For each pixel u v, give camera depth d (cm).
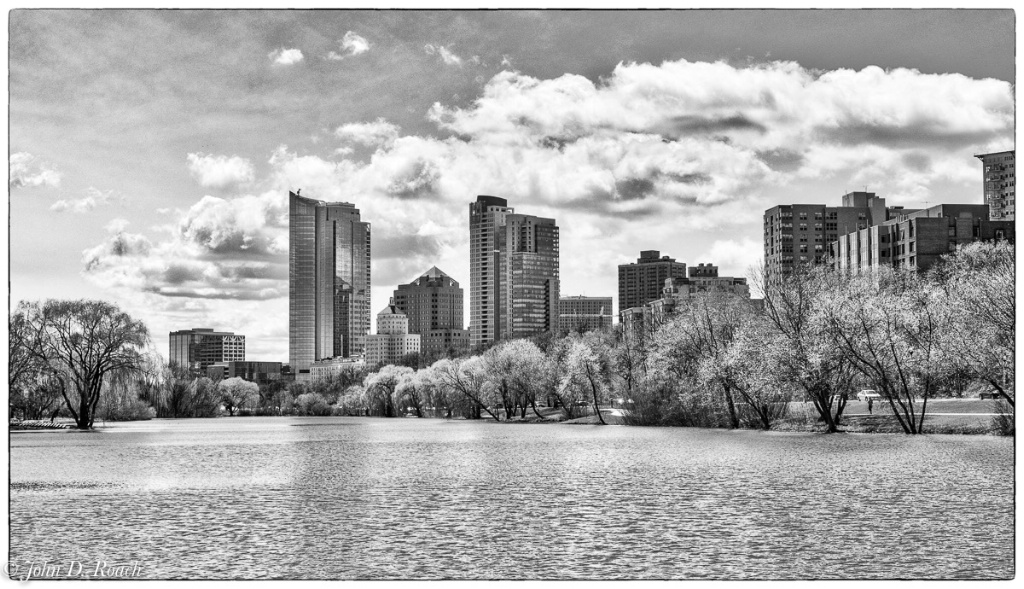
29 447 11144
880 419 10881
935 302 9831
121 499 6131
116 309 14000
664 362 12938
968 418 10225
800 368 10350
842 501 5653
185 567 4234
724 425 13100
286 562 4291
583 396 16425
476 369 18988
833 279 11462
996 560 4231
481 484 6806
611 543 4603
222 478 7388
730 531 4838
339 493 6378
